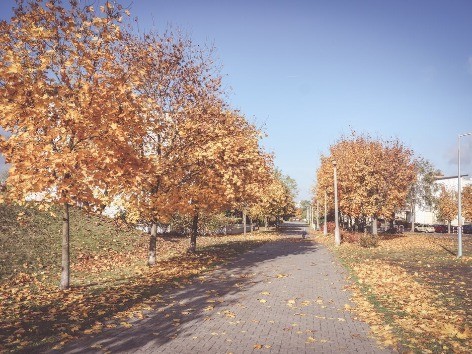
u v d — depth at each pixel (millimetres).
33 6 9961
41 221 19609
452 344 6500
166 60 15109
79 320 7922
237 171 15383
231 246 27172
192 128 14898
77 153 9094
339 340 6875
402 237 41844
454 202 56844
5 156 8812
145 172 12484
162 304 9453
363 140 42344
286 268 16125
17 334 6895
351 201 38031
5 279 11898
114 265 15875
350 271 15391
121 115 9945
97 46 10422
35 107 8820
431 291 11242
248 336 7078
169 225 33625
